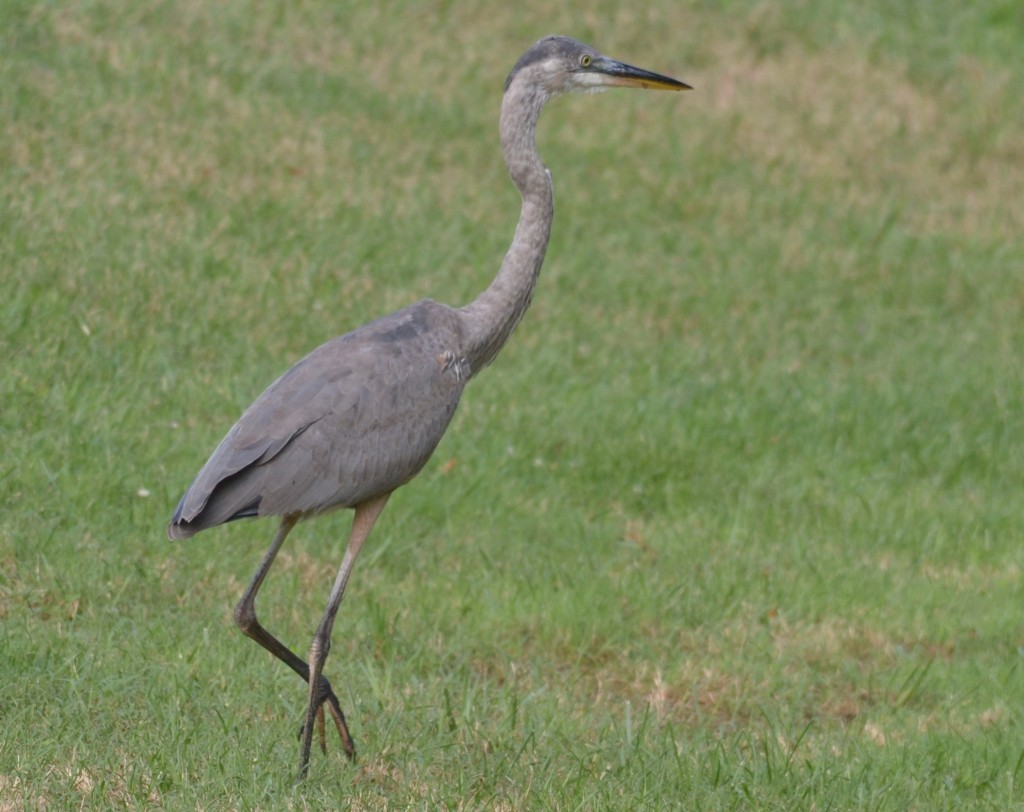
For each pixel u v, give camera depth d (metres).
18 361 12.70
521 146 9.36
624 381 15.46
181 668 9.02
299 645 10.01
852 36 25.42
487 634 10.74
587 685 10.41
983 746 9.57
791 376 16.31
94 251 14.65
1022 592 12.50
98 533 10.76
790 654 11.14
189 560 10.79
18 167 15.85
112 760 7.69
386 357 8.33
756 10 25.45
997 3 26.77
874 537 13.34
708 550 12.64
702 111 22.91
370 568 11.43
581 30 23.91
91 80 18.25
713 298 17.92
